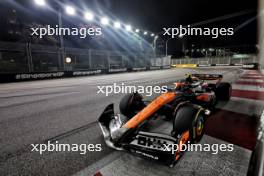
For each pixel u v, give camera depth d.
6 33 19.17
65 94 5.74
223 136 2.28
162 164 1.60
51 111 3.70
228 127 2.57
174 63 38.62
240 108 3.51
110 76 13.69
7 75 9.68
